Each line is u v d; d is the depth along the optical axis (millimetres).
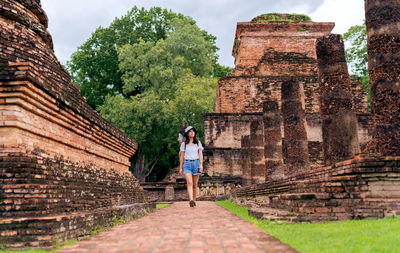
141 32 35250
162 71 30703
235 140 25031
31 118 5574
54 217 4094
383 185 5414
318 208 5367
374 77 7297
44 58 8141
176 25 33156
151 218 6449
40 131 5820
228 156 24703
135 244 3670
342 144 7965
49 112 6098
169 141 29000
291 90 11922
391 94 7020
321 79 8602
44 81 5633
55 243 3963
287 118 11852
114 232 4730
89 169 8164
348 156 7859
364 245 3377
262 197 10852
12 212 4469
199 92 27703
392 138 6859
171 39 31609
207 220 5793
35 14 8688
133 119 28109
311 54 27406
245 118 25281
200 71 34469
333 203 5375
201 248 3375
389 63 7137
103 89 35500
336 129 8102
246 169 19844
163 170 34469
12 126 5090
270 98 26266
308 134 24453
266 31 27625
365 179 5441
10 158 4891
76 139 7535
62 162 6562
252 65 27422
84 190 7039
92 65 34906
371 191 5391
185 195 22312
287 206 6168
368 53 7562
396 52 7168
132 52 30594
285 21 27406
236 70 27531
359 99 25781
